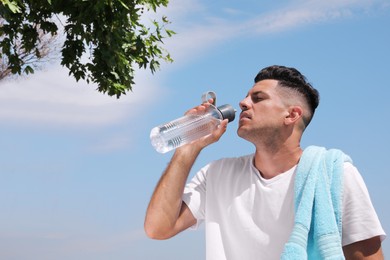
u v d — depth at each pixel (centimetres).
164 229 201
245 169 199
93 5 468
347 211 175
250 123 188
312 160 181
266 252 185
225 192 198
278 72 193
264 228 185
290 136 189
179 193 200
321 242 169
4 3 419
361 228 172
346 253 177
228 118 202
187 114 204
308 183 176
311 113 195
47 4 483
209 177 206
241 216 190
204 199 208
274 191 185
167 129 196
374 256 174
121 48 495
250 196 190
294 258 166
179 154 202
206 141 200
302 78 194
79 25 471
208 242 198
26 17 487
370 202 175
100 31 476
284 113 188
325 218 171
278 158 189
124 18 480
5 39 477
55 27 499
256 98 191
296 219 172
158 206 200
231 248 195
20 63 495
